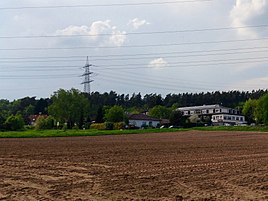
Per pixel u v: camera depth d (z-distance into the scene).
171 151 36.00
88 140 56.19
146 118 169.38
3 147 41.38
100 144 46.38
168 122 160.25
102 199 14.69
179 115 148.00
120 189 16.67
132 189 16.66
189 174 20.84
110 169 23.23
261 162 26.38
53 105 143.12
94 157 30.44
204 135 73.38
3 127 110.25
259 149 37.97
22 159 29.16
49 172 22.12
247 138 61.00
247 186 17.30
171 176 20.17
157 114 189.50
